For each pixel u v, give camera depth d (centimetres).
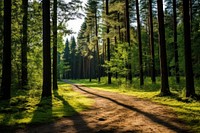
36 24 2331
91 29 5341
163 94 1823
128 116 1101
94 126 912
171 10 4550
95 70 7712
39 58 2555
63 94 2130
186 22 1662
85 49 6500
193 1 3222
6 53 1554
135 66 3167
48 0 1830
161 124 927
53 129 879
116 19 4075
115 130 848
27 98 1619
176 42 3061
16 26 2133
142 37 5003
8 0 1567
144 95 1984
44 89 1786
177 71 2980
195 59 2642
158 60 4728
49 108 1341
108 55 3972
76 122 988
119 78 3406
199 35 2553
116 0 3503
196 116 1051
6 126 923
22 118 1061
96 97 1942
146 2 4003
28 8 2248
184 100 1563
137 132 816
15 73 2283
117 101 1659
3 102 1420
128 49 3033
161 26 1912
